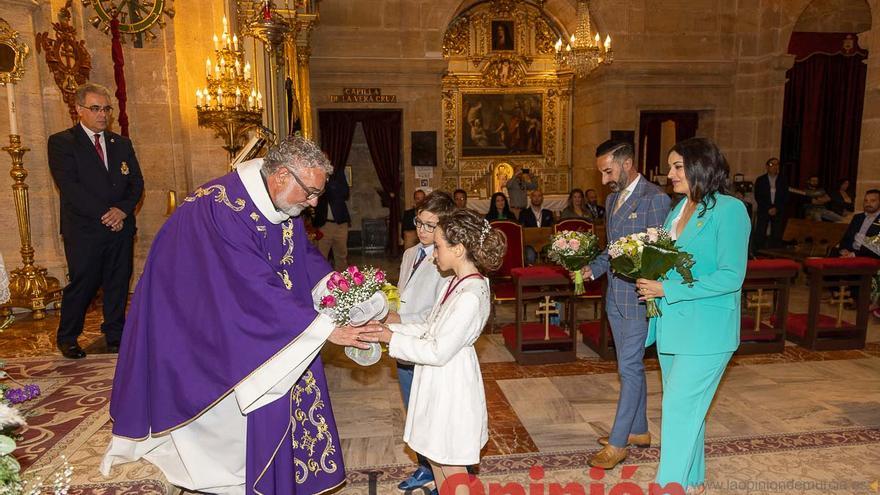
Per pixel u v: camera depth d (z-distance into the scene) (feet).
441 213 8.92
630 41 45.65
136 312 8.14
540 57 51.60
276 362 7.64
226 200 8.02
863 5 44.55
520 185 45.93
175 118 23.67
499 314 24.47
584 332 19.56
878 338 19.90
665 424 9.11
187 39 23.47
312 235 27.35
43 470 9.60
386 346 9.20
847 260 18.84
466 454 7.79
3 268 9.68
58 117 21.08
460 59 50.80
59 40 20.53
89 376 13.93
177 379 7.88
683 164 8.81
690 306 8.80
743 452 11.82
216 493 8.57
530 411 14.20
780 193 34.91
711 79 46.39
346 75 43.68
